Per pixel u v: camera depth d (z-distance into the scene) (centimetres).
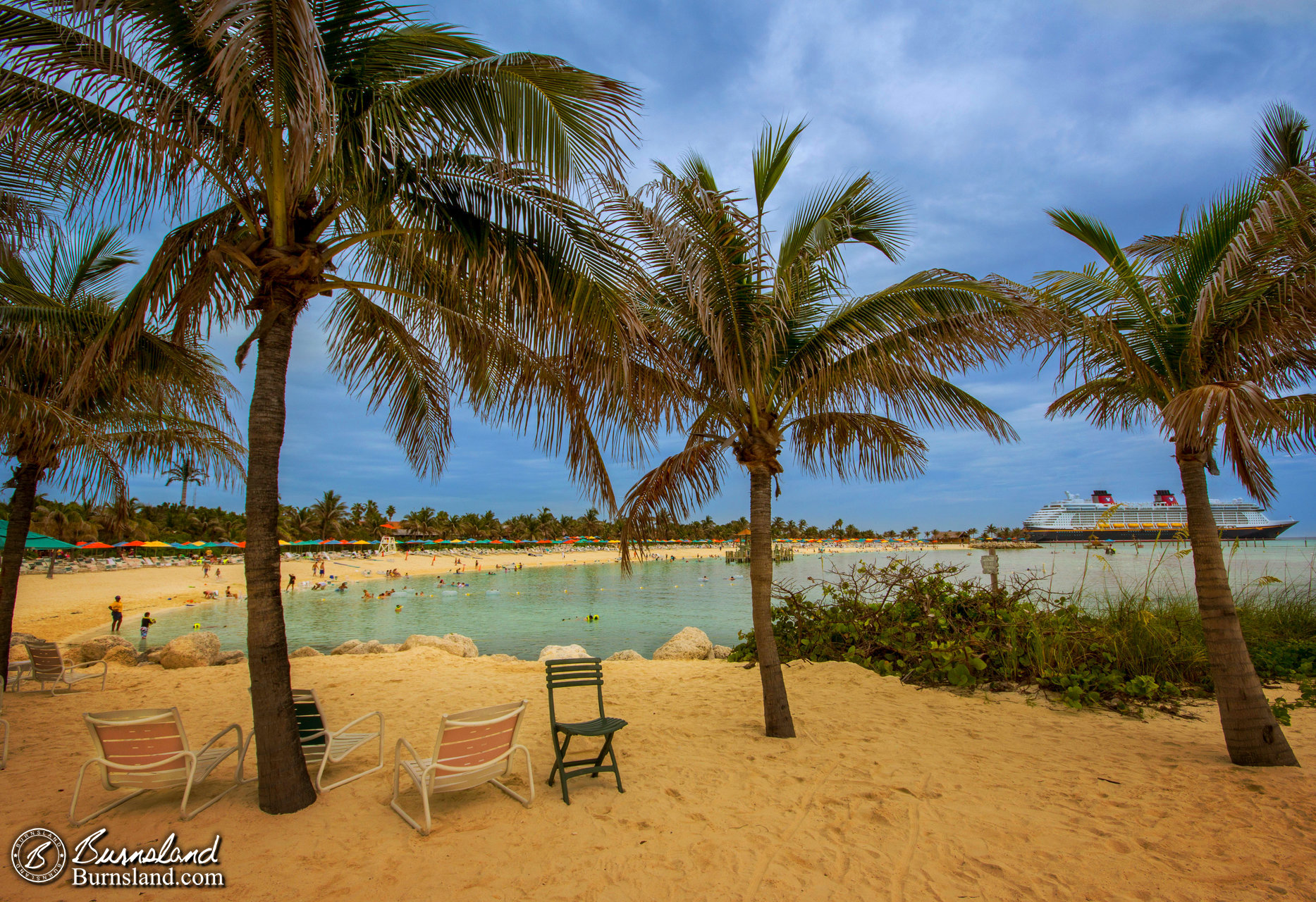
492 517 11931
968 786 430
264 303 397
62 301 753
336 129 328
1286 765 446
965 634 785
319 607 2819
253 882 298
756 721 602
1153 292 485
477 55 388
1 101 341
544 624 2130
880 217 588
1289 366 540
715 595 3350
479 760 371
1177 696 657
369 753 507
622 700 698
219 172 382
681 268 503
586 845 343
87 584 3466
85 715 359
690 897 293
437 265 481
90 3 286
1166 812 382
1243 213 430
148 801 392
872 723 588
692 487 616
